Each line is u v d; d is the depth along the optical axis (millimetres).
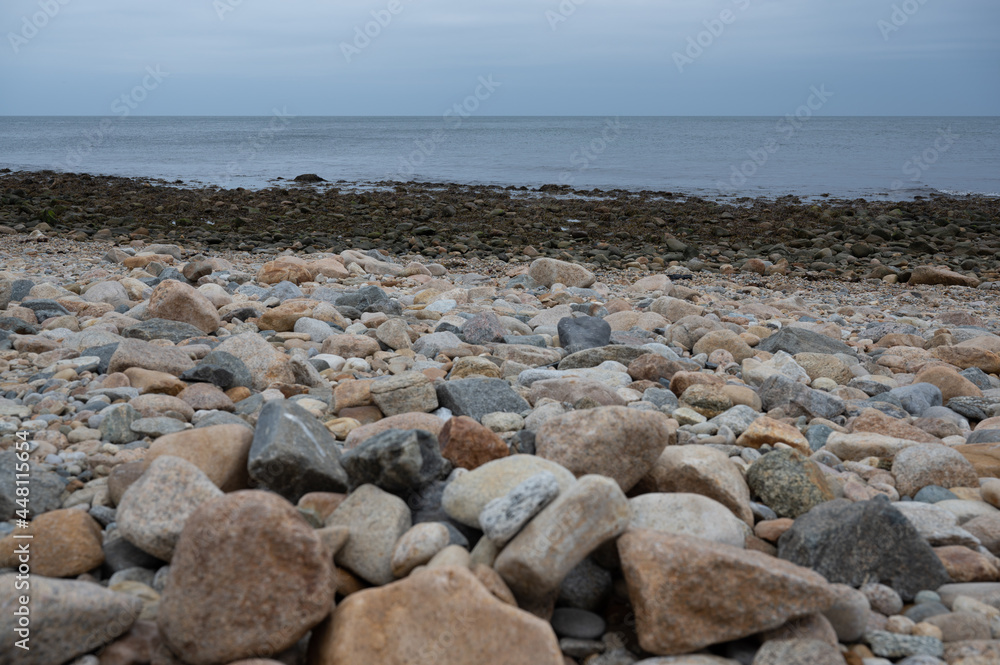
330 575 2295
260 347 5301
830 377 6070
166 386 4637
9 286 7684
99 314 7309
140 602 2346
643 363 5754
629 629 2561
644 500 2951
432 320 8016
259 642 2180
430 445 3172
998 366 6598
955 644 2438
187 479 2732
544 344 7035
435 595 2221
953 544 3062
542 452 3301
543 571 2381
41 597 2115
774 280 13227
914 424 4809
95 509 3057
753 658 2354
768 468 3426
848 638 2504
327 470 3068
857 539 2801
